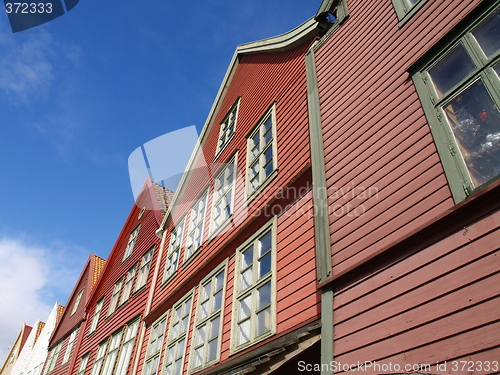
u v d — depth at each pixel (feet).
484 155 11.02
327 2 23.70
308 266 16.49
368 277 12.37
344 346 11.93
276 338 16.11
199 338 23.54
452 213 10.59
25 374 75.97
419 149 12.92
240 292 20.99
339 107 18.10
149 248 43.70
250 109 31.89
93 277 63.16
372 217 13.38
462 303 9.56
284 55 29.48
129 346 35.17
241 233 23.71
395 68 15.84
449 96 12.63
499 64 11.62
